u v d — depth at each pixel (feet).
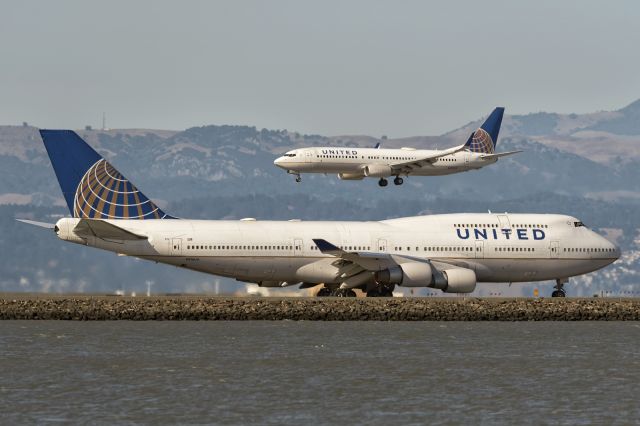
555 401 509.35
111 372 577.43
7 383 542.16
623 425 460.96
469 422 465.06
